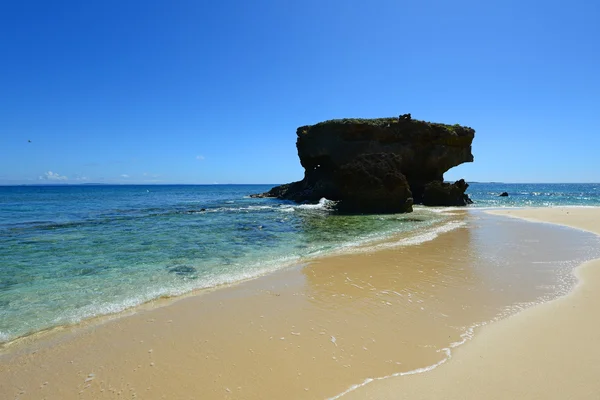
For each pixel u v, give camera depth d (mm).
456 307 7117
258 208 35812
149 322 6535
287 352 5316
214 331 6105
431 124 44219
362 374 4648
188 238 16344
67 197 66875
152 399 4195
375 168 31000
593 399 3934
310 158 47594
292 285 8812
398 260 11422
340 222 22969
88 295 8094
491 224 21125
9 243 14875
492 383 4309
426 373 4617
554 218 24312
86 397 4262
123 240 15711
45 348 5535
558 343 5324
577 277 9062
